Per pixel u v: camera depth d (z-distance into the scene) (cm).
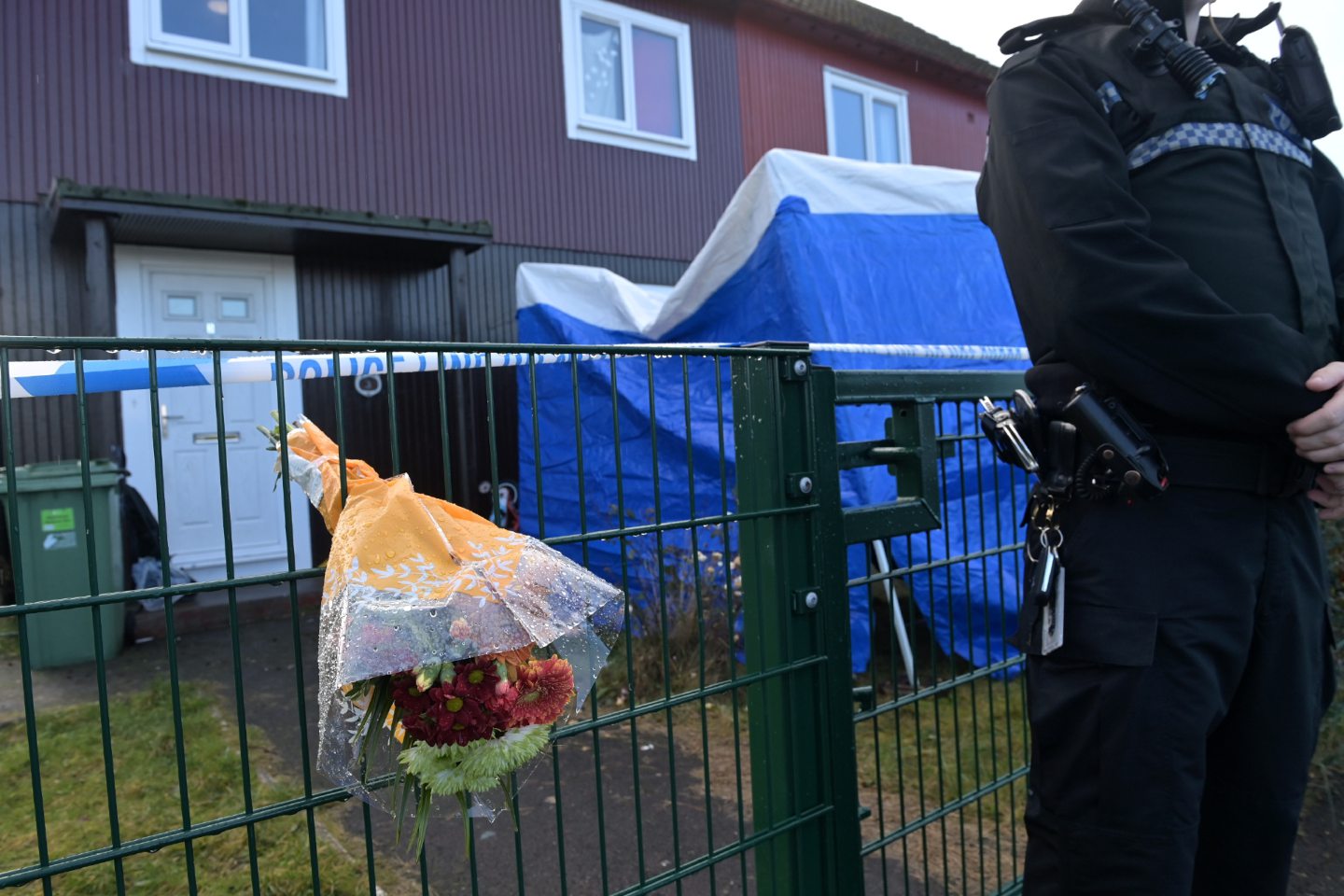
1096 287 119
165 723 356
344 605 91
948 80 1159
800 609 155
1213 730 133
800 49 1001
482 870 244
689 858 251
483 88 755
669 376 469
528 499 527
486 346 118
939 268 457
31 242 562
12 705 385
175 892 224
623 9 849
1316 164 151
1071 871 129
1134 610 122
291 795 288
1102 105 132
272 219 566
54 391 111
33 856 246
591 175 819
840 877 158
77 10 577
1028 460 136
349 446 651
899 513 172
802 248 409
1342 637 266
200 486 607
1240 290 128
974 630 375
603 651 108
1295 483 125
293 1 667
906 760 306
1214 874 139
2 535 461
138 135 598
